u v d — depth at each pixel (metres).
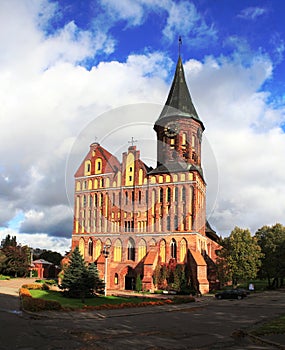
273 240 71.69
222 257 63.88
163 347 16.80
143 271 57.91
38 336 18.73
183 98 64.31
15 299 35.66
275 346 17.27
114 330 21.44
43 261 95.75
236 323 25.33
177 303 40.97
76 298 40.56
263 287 72.88
